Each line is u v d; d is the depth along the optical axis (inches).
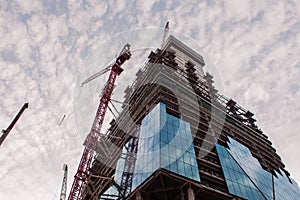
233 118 3321.9
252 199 2033.7
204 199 1833.2
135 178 1882.4
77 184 2689.5
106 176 2576.3
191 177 1765.5
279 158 3410.4
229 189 1979.6
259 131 3609.7
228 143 2578.7
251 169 2426.2
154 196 1782.7
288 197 2517.2
